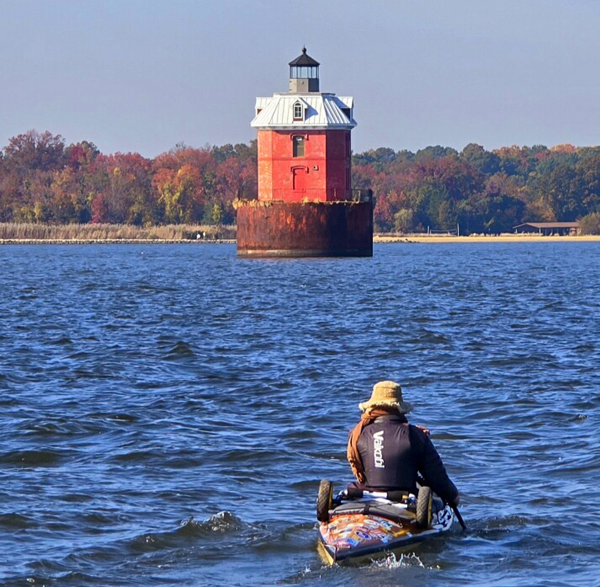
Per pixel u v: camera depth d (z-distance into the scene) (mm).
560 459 47438
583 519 39000
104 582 33562
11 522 38656
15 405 61219
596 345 88875
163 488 43375
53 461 47844
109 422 56250
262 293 162875
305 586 33062
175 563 35188
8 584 33031
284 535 37719
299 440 52031
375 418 37031
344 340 94062
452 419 56844
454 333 99812
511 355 82500
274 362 79500
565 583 32844
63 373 73875
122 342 92875
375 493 36812
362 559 34375
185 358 81938
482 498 41688
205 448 50062
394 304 138250
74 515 39656
